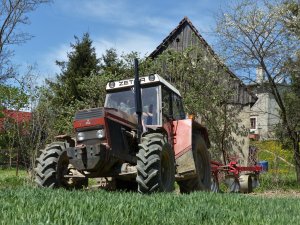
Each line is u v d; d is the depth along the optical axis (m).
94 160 7.10
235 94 18.86
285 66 17.08
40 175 7.39
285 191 15.22
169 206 4.69
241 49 17.19
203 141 9.79
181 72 18.34
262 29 16.86
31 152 12.71
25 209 3.87
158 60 18.61
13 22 22.92
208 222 3.87
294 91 18.06
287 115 17.73
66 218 3.32
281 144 18.59
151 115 8.34
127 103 8.59
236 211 4.65
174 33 24.52
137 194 6.14
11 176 14.41
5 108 14.13
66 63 33.78
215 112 18.19
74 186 7.87
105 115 7.40
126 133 7.78
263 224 3.82
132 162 7.88
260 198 6.91
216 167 13.09
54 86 17.31
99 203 4.46
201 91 18.09
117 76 18.34
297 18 16.69
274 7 16.81
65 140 8.17
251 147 19.89
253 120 32.97
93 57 33.59
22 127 13.95
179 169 8.53
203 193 6.80
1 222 3.14
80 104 17.88
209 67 18.33
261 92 19.05
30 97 13.52
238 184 13.91
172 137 8.76
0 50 22.50
